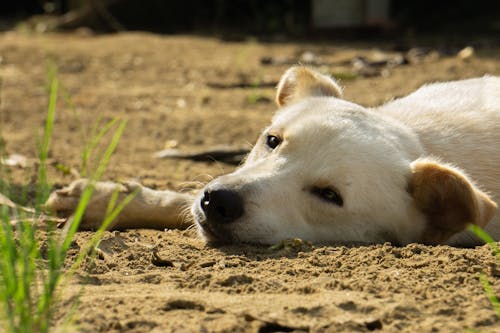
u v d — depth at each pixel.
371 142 4.77
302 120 4.91
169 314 3.42
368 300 3.62
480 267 4.08
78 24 18.23
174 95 11.41
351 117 4.93
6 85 11.90
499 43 14.91
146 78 12.77
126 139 8.82
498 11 18.17
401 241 4.85
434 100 5.68
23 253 3.48
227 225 4.58
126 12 18.45
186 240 4.87
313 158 4.71
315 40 16.70
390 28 16.92
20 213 4.45
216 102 10.91
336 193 4.68
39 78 12.55
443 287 3.82
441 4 18.67
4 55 14.62
